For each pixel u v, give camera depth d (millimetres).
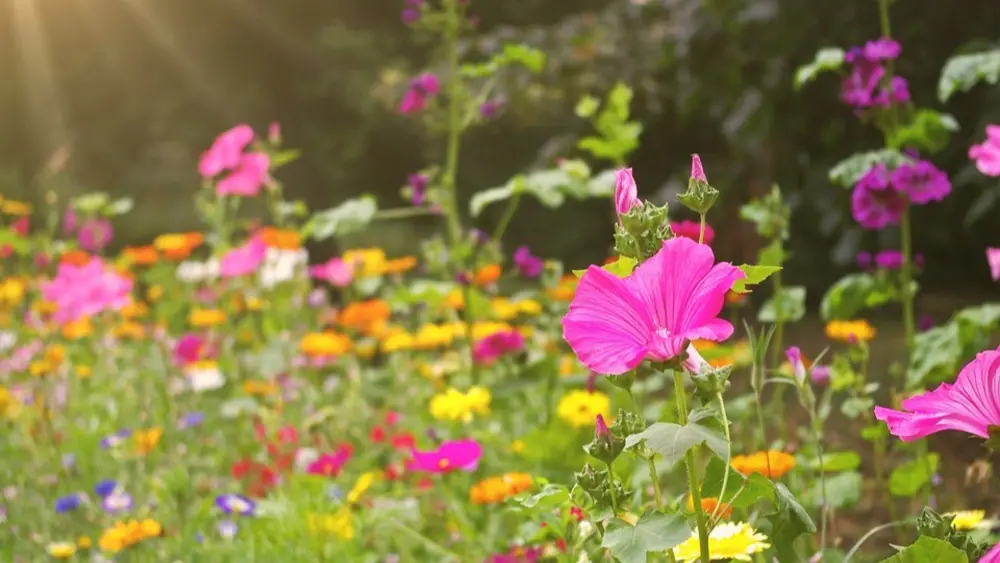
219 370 4941
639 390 3803
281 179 13492
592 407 3111
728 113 7285
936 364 3156
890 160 3287
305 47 14070
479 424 4129
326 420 4156
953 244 7730
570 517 2264
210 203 6285
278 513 3105
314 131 13711
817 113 6887
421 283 4199
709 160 7867
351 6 14383
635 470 2723
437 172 4414
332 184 13461
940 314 7086
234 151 4758
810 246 7691
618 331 1599
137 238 11414
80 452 4066
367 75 13562
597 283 1605
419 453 2791
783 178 7223
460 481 3551
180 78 14750
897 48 3396
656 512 1680
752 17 6340
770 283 7559
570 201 10352
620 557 1640
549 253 10234
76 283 4723
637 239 1691
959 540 1731
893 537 3512
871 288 3414
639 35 7309
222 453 4281
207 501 3182
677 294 1600
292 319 5574
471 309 4277
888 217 3355
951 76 3322
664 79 7223
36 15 14906
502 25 12711
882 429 3129
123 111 14969
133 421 4504
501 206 10602
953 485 3752
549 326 4355
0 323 5730
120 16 14781
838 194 7004
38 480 3879
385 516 3162
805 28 6477
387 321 5586
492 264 4355
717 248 7570
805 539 2990
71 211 6270
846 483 2920
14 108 15055
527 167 9930
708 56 6699
